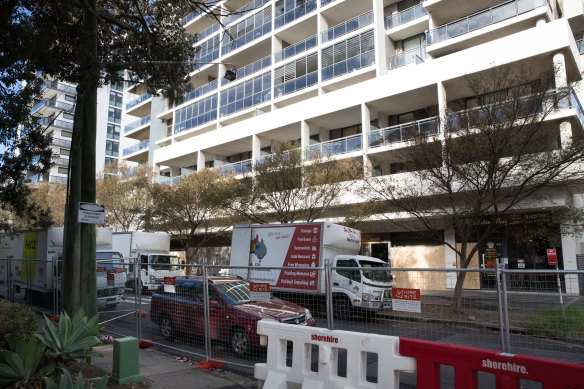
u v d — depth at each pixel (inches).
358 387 164.6
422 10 946.7
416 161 533.0
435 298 207.3
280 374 191.0
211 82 1430.9
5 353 154.6
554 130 493.0
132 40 424.8
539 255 714.8
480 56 752.3
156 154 1457.9
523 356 129.5
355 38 1002.1
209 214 898.7
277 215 773.3
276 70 1181.1
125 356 214.5
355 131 1049.5
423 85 816.3
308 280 490.0
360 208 679.7
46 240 548.7
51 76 356.5
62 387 138.2
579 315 174.2
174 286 319.6
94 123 296.5
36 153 410.0
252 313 271.4
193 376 233.6
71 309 271.4
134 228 1210.6
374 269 218.2
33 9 326.0
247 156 1321.4
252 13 1295.5
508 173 484.7
